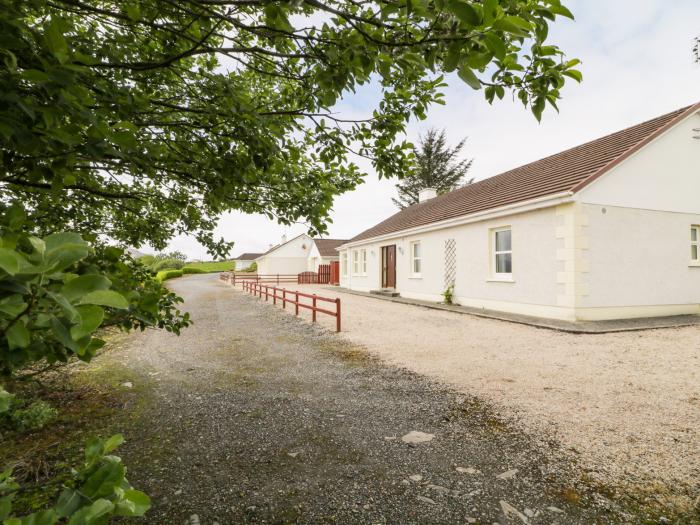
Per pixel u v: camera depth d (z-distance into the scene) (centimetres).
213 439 328
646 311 931
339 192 353
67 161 148
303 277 3297
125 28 230
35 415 338
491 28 115
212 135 262
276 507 235
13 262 54
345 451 304
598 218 883
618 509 229
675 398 403
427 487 254
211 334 846
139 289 229
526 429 338
